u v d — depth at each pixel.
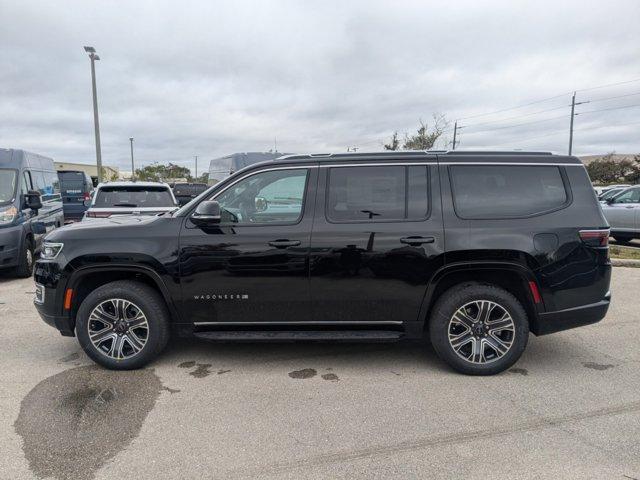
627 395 3.84
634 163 48.50
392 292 4.16
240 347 4.97
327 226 4.16
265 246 4.14
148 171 70.00
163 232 4.22
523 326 4.13
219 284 4.19
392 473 2.82
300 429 3.32
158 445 3.12
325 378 4.20
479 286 4.15
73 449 3.07
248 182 4.29
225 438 3.21
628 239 13.58
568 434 3.24
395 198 4.21
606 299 4.21
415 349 4.92
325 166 4.28
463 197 4.20
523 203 4.19
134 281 4.35
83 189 19.34
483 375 4.21
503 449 3.07
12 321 5.91
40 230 10.02
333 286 4.16
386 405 3.68
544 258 4.07
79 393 3.88
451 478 2.78
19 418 3.46
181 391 3.93
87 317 4.25
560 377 4.20
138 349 4.31
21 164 9.20
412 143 28.73
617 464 2.89
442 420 3.45
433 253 4.09
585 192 4.23
